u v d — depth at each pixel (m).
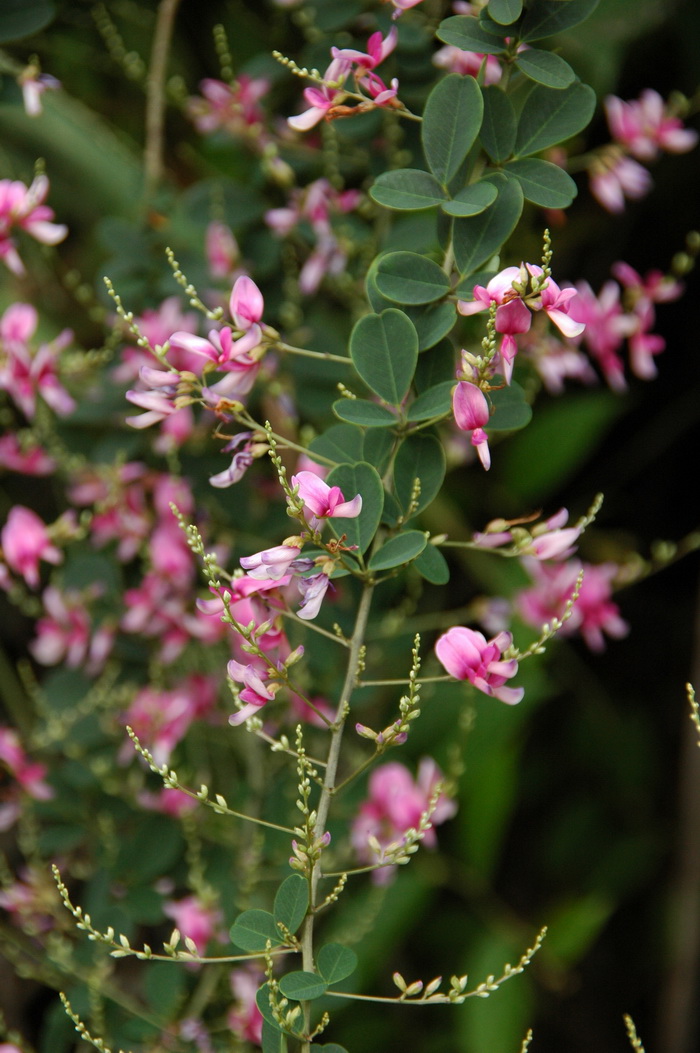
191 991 0.65
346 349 0.68
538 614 0.68
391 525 0.58
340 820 0.67
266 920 0.56
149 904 0.66
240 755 0.70
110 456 0.68
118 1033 0.65
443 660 0.57
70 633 0.69
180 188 0.74
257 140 0.68
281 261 0.68
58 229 0.63
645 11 0.74
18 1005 0.71
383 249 0.67
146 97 0.75
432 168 0.58
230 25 0.75
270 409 0.68
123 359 0.68
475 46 0.58
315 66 0.67
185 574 0.68
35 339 0.71
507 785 0.75
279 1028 0.56
